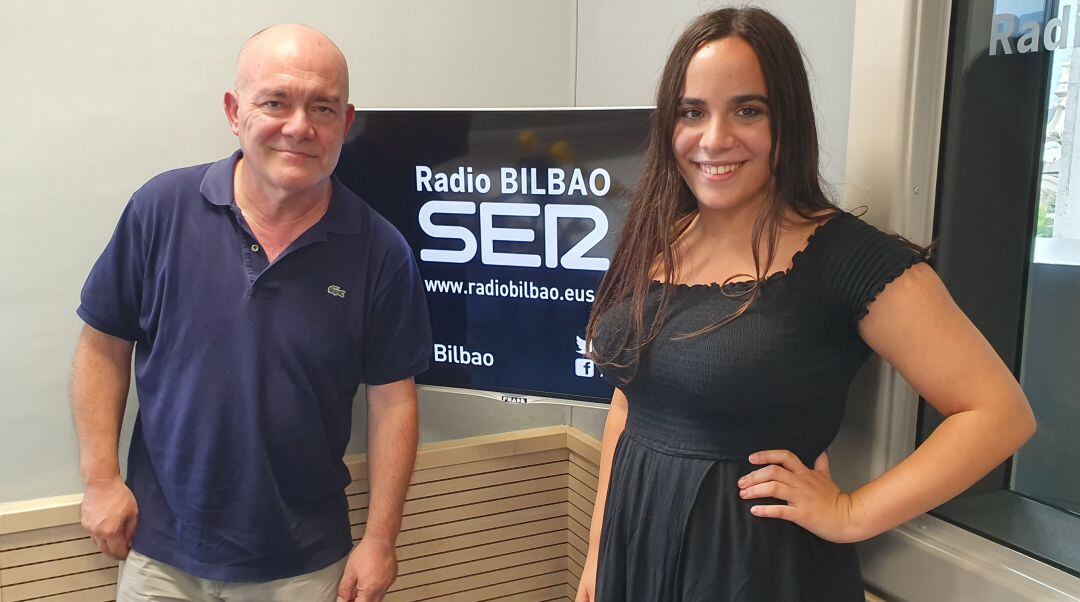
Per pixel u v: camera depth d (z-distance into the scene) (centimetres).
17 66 177
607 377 123
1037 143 116
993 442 94
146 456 162
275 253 156
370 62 208
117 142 187
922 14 119
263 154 147
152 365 156
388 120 185
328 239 159
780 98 104
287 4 198
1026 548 116
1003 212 121
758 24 104
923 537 125
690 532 108
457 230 186
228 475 153
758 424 106
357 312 162
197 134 194
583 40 227
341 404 164
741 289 106
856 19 128
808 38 153
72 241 186
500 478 229
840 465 136
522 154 178
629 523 117
